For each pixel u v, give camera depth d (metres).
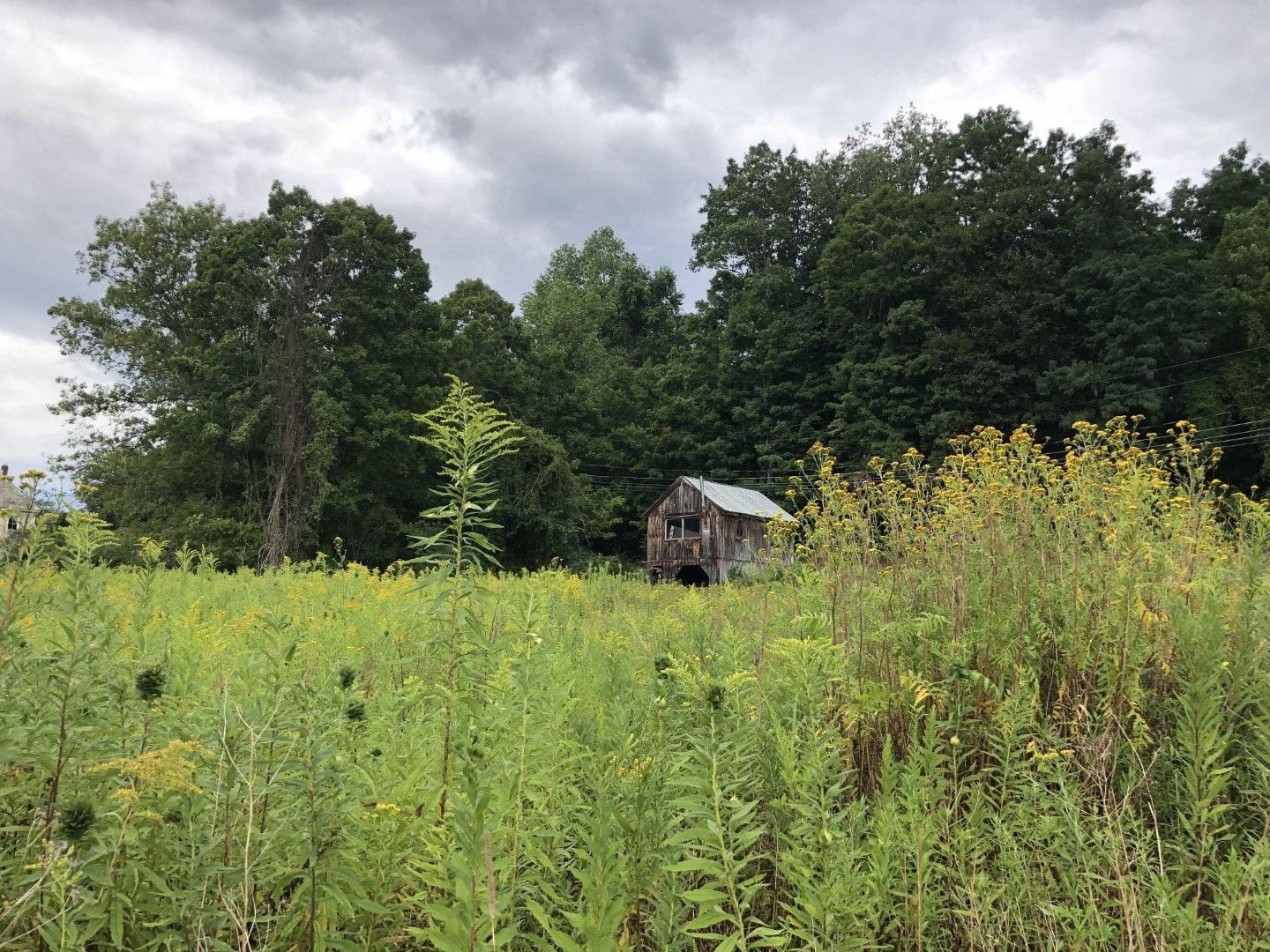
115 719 2.76
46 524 2.86
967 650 4.46
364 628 5.65
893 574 5.39
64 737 2.48
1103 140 48.88
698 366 56.44
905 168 60.03
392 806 2.61
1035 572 5.15
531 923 2.77
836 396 47.69
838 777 2.87
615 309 72.44
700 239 65.62
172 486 34.69
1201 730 3.42
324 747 2.55
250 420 32.03
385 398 36.06
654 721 3.32
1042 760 3.63
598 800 2.63
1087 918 2.88
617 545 52.69
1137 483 4.96
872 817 3.08
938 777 3.34
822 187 61.22
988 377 41.03
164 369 37.47
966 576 5.20
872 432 43.06
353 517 34.47
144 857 2.46
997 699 4.04
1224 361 39.03
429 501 37.78
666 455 53.78
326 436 33.09
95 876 2.18
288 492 33.75
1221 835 3.47
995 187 48.28
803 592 5.17
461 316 46.44
